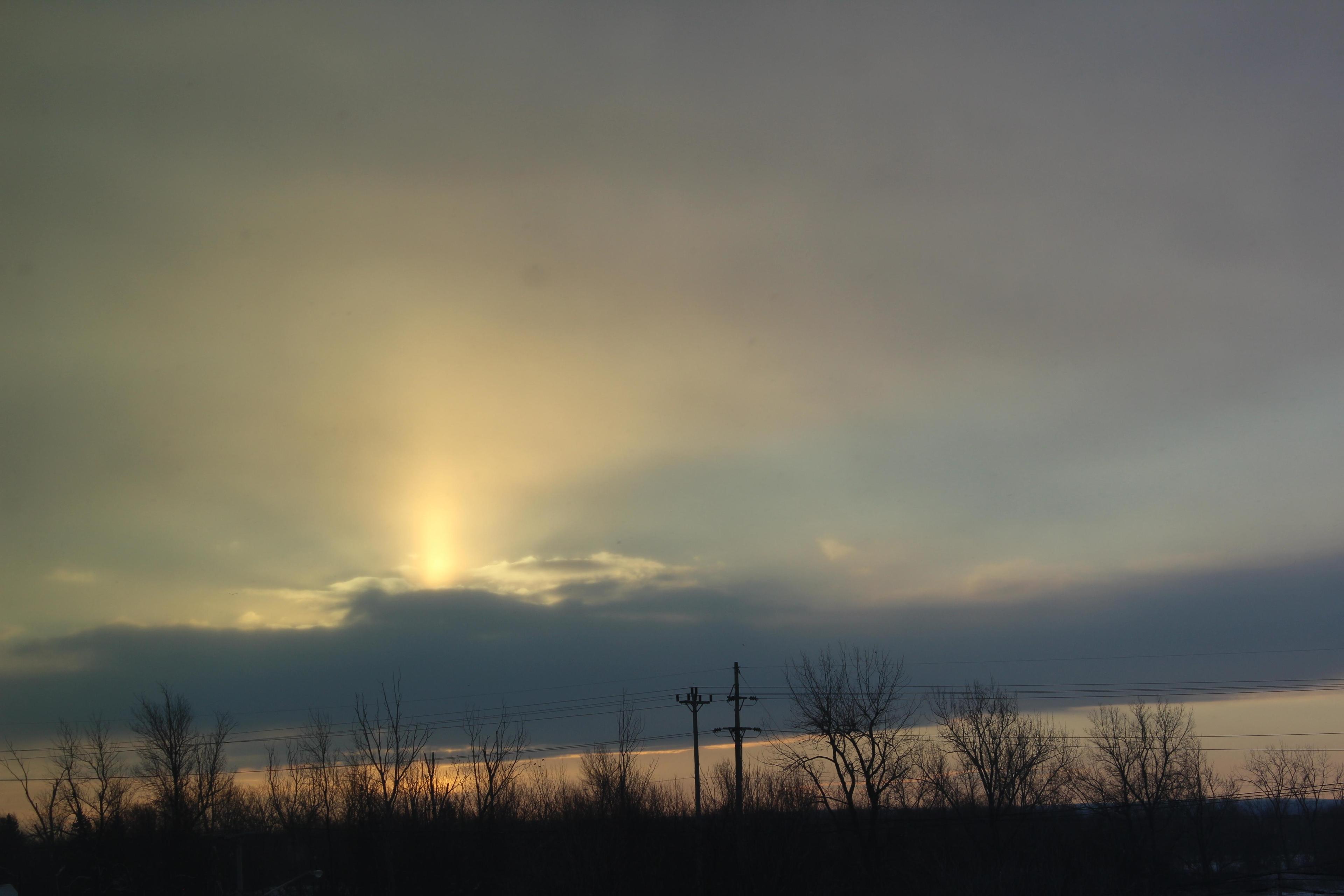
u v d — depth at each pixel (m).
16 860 65.94
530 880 44.25
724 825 43.97
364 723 50.97
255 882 63.81
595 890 42.09
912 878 45.56
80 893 54.53
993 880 41.12
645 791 48.25
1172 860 55.41
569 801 50.88
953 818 50.81
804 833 44.91
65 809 55.41
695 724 52.47
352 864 48.94
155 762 56.62
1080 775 53.94
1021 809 50.09
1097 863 48.66
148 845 54.69
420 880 47.47
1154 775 53.41
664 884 43.56
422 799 50.56
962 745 52.62
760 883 42.09
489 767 51.59
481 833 49.84
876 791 49.22
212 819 58.59
